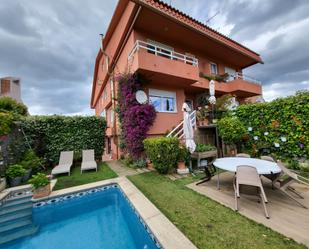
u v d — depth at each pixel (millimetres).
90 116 10742
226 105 10797
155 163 6957
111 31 12141
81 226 4035
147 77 9156
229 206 3953
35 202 4984
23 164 7562
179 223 3324
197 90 12711
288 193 4129
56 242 3430
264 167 4219
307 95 6434
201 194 4711
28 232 3793
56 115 9789
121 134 10359
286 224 3152
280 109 7312
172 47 11133
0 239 3547
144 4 7297
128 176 6945
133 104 8891
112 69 13258
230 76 14070
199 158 7352
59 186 6082
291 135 6914
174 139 7016
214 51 13008
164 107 10422
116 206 5090
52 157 9477
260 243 2682
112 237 3586
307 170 6160
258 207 3854
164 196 4668
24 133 8625
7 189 6004
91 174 7633
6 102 12102
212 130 10023
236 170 3904
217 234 2939
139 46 8023
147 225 3305
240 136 7961
